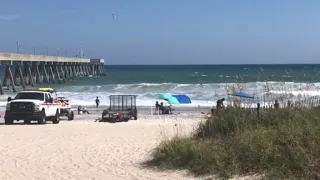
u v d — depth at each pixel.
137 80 88.25
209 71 127.19
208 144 8.88
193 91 50.16
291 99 9.98
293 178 6.77
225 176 7.43
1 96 48.62
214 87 52.47
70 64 92.19
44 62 71.44
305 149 7.22
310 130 7.83
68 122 24.45
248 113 9.93
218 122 9.91
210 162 8.03
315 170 6.77
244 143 8.16
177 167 8.52
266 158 7.48
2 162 9.92
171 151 9.10
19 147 12.09
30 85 64.44
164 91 52.38
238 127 9.24
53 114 23.08
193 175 7.91
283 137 7.90
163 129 15.76
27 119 21.11
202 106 37.12
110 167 9.16
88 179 8.12
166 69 162.25
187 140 9.55
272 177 6.98
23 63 62.59
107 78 97.19
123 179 8.02
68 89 58.97
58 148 11.86
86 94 48.94
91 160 10.04
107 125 19.75
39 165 9.53
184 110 34.66
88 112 32.84
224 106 11.05
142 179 7.93
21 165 9.55
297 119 8.94
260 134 8.30
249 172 7.46
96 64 112.19
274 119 9.40
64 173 8.67
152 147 11.58
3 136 14.60
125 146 12.05
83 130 16.78
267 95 10.47
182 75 103.31
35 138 14.03
